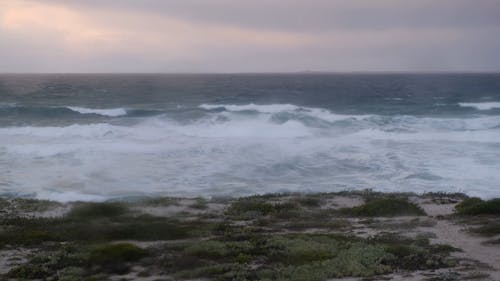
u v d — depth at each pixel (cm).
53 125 3928
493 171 2598
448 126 4075
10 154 2859
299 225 1641
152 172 2539
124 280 1092
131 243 1382
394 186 2353
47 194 2153
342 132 3719
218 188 2291
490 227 1513
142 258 1238
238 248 1313
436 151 3069
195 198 2078
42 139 3312
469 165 2723
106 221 1658
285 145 3180
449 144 3275
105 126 3719
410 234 1487
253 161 2780
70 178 2408
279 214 1794
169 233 1491
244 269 1142
